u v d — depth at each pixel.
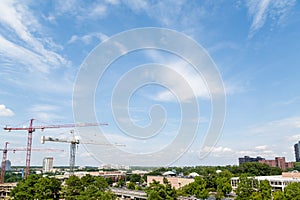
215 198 106.44
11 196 96.56
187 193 109.12
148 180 164.25
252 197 83.19
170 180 148.38
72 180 103.88
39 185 90.81
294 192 76.25
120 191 129.38
